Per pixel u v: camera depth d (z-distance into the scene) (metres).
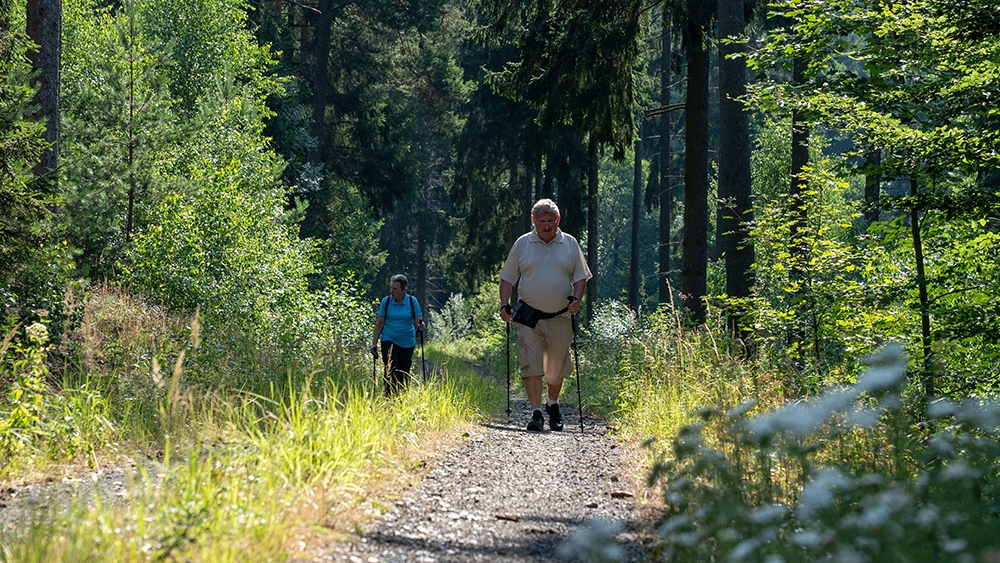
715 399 8.41
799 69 20.28
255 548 4.01
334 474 5.47
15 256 10.55
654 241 73.12
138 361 9.34
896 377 3.49
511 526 5.05
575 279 10.52
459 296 54.75
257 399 8.70
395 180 39.91
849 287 10.69
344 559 4.13
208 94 25.67
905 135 9.85
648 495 5.95
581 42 17.16
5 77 11.84
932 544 3.40
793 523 4.28
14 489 6.04
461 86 41.31
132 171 17.78
